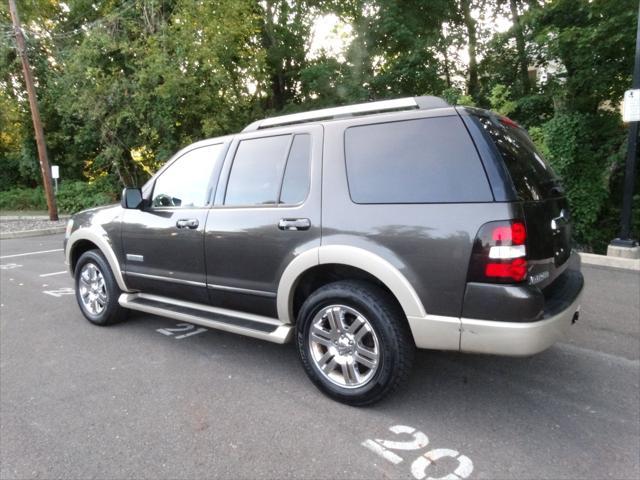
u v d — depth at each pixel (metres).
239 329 3.60
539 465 2.48
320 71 16.00
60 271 8.07
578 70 10.59
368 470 2.48
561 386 3.40
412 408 3.11
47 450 2.72
